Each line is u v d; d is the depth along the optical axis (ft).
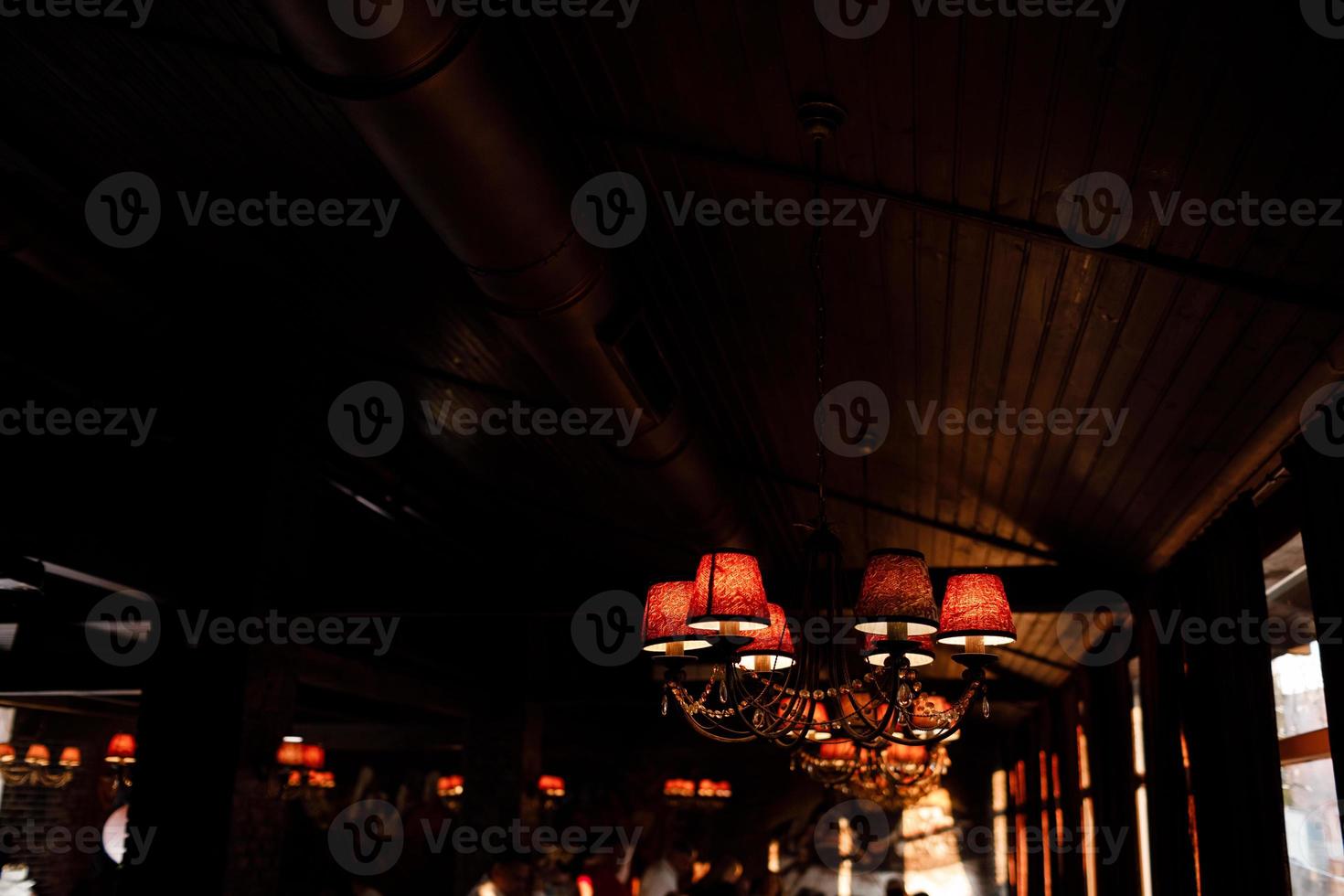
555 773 51.21
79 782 41.45
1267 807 11.32
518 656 35.63
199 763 17.28
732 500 16.87
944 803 46.19
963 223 9.44
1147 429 11.74
